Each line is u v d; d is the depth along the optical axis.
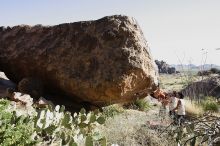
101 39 11.91
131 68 11.41
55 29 12.90
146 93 12.88
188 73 20.83
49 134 6.30
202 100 18.42
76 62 12.00
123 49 11.62
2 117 6.07
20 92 11.52
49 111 6.23
